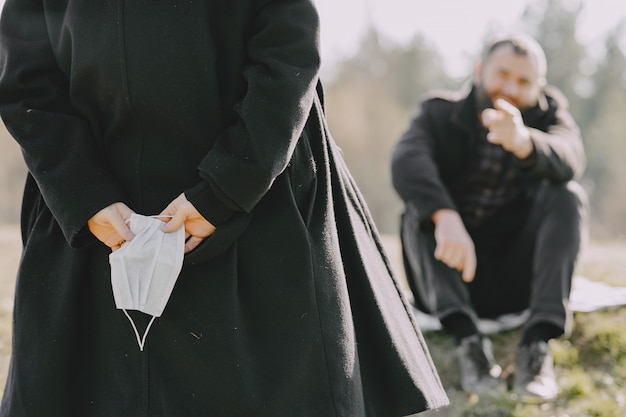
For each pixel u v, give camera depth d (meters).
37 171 1.96
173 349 1.96
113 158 2.04
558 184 3.29
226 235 1.94
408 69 43.66
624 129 45.69
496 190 3.46
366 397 2.10
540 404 3.05
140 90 1.97
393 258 5.34
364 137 34.38
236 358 1.95
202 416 1.94
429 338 3.48
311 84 1.97
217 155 1.92
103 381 1.99
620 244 8.03
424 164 3.29
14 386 1.97
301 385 1.96
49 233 2.05
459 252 3.06
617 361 3.35
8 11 2.11
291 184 2.04
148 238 1.89
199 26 1.98
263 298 1.99
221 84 2.03
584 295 3.83
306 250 2.00
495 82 3.39
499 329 3.53
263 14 2.01
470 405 3.03
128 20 1.97
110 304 2.00
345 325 2.04
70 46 2.03
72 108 2.08
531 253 3.44
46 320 1.98
